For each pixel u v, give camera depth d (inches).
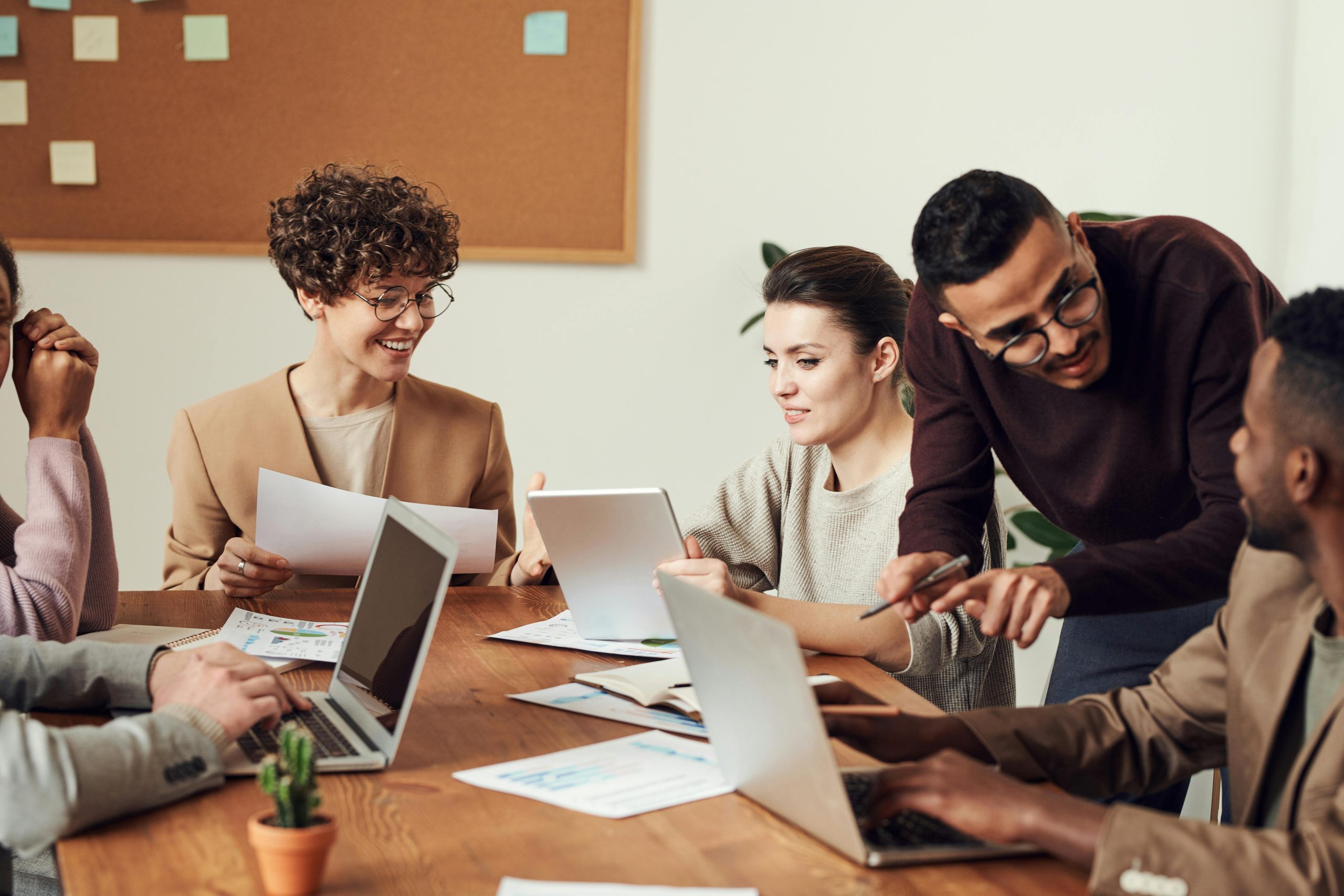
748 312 120.6
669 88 117.2
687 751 45.4
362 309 74.2
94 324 110.9
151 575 114.0
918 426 66.7
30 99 107.8
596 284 118.2
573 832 37.2
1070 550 115.2
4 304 60.1
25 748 35.8
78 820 35.9
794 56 118.8
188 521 79.0
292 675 55.3
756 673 36.4
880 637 60.5
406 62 112.7
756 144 119.2
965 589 48.4
